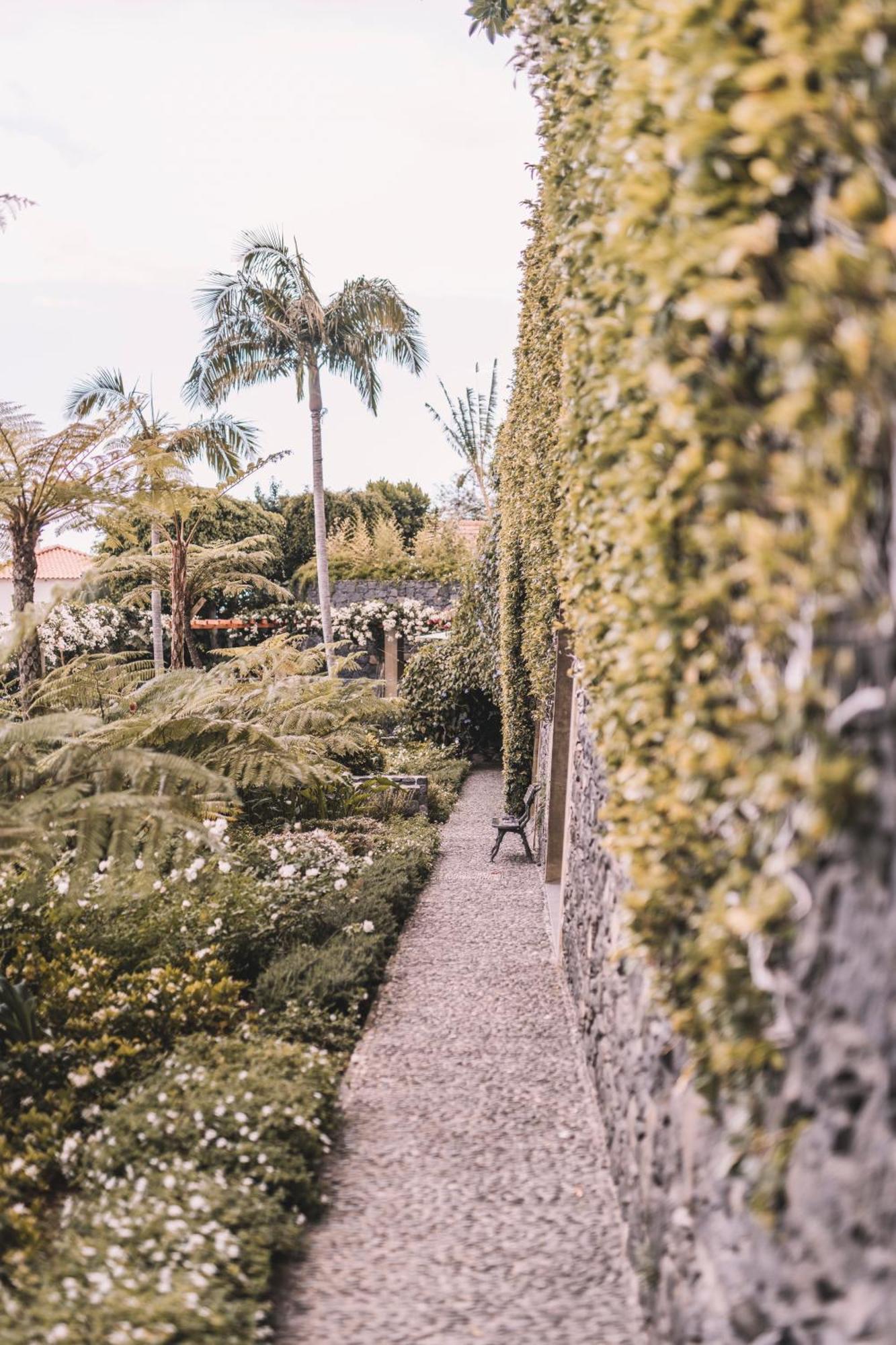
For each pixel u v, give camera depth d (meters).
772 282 1.45
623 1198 3.23
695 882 2.08
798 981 1.51
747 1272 1.76
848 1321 1.32
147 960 5.55
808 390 1.22
